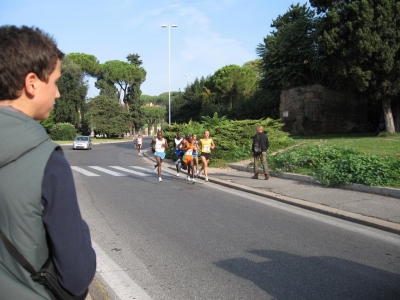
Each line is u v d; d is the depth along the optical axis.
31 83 1.50
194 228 6.86
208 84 60.69
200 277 4.57
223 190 11.48
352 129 29.31
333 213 7.91
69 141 55.44
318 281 4.46
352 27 21.05
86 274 1.42
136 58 82.88
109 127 71.00
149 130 120.19
